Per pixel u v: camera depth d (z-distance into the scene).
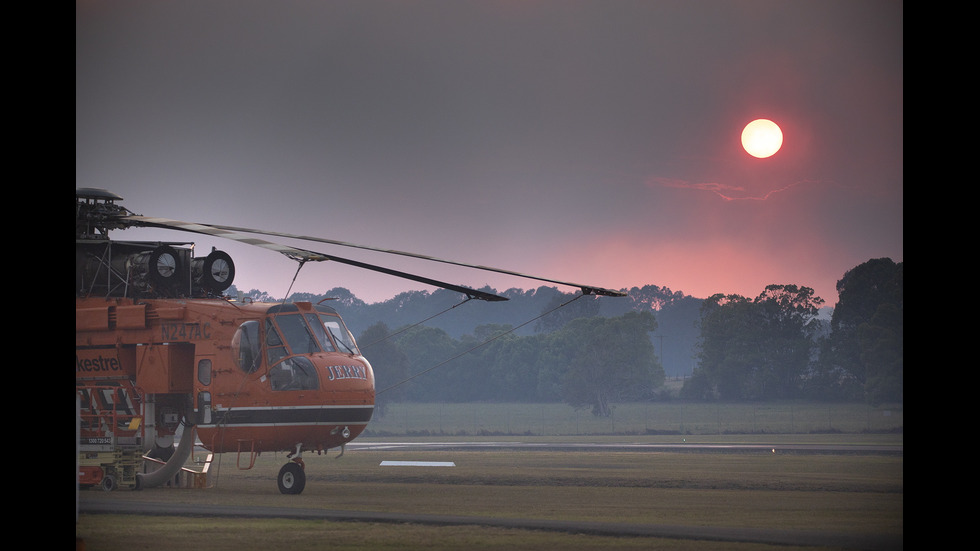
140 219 60.09
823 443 153.12
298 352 60.94
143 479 63.81
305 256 47.19
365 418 61.56
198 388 62.03
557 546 40.56
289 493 61.47
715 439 175.25
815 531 47.09
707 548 40.56
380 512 51.50
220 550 39.81
